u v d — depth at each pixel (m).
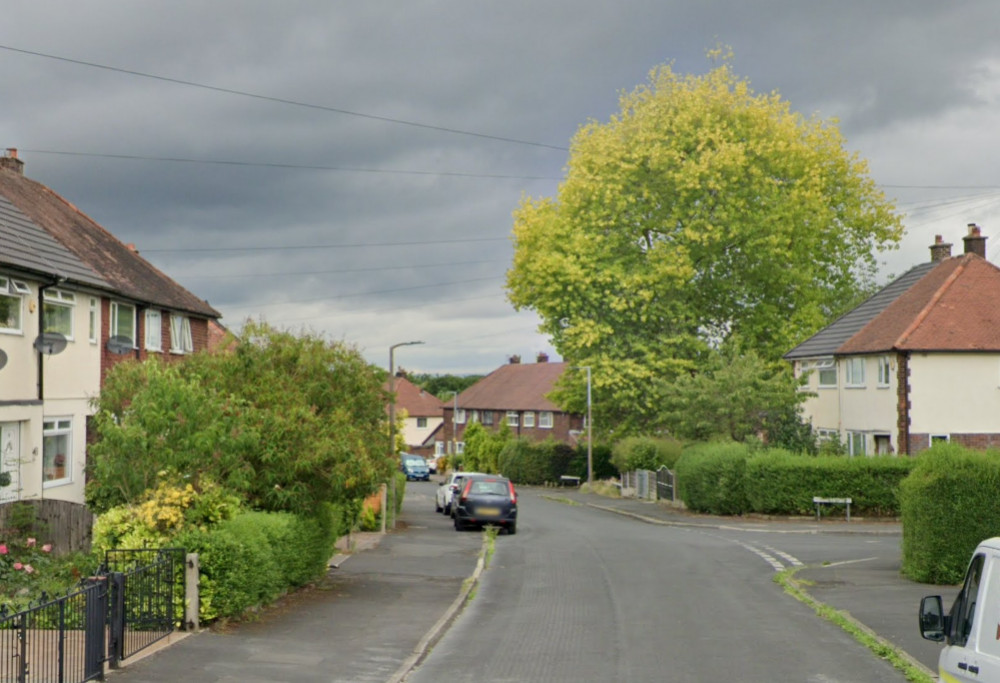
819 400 46.97
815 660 12.68
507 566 23.67
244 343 19.05
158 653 12.16
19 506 19.56
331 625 14.91
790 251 48.53
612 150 48.88
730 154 46.31
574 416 85.50
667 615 16.48
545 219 50.94
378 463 19.38
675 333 49.31
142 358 30.41
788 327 50.41
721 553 26.48
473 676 11.91
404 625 15.10
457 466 91.06
